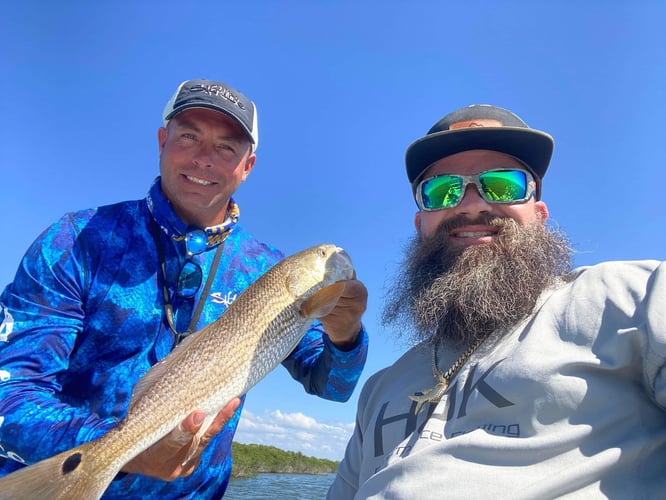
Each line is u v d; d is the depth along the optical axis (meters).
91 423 0.48
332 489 0.61
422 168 0.65
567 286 0.50
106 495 0.58
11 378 0.52
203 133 0.62
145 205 0.65
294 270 0.55
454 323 0.55
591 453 0.38
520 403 0.41
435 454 0.42
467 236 0.60
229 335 0.50
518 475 0.39
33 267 0.57
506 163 0.61
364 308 0.58
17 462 0.56
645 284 0.42
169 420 0.47
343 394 0.68
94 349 0.59
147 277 0.61
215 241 0.66
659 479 0.38
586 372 0.40
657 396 0.38
